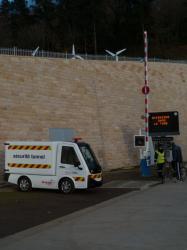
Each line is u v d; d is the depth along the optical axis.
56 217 15.73
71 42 85.88
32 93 32.47
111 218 15.04
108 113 39.69
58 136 34.03
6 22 88.69
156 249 10.20
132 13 94.75
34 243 11.16
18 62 31.83
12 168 24.58
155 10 103.69
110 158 38.84
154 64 47.28
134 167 40.06
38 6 90.38
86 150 23.67
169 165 30.09
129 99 42.59
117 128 40.28
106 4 91.44
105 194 22.86
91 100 38.19
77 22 88.50
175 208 17.06
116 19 93.56
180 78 49.66
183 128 48.88
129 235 11.95
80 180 23.09
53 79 34.66
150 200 19.78
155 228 12.93
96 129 38.00
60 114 34.66
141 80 44.69
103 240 11.36
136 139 32.19
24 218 15.50
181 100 49.22
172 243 10.84
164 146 33.69
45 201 20.20
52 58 35.19
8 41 80.94
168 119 35.53
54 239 11.62
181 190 23.72
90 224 13.91
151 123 36.03
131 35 94.31
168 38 98.38
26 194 22.91
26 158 24.27
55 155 23.61
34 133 32.06
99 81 39.62
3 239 11.81
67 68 36.50
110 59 44.09
